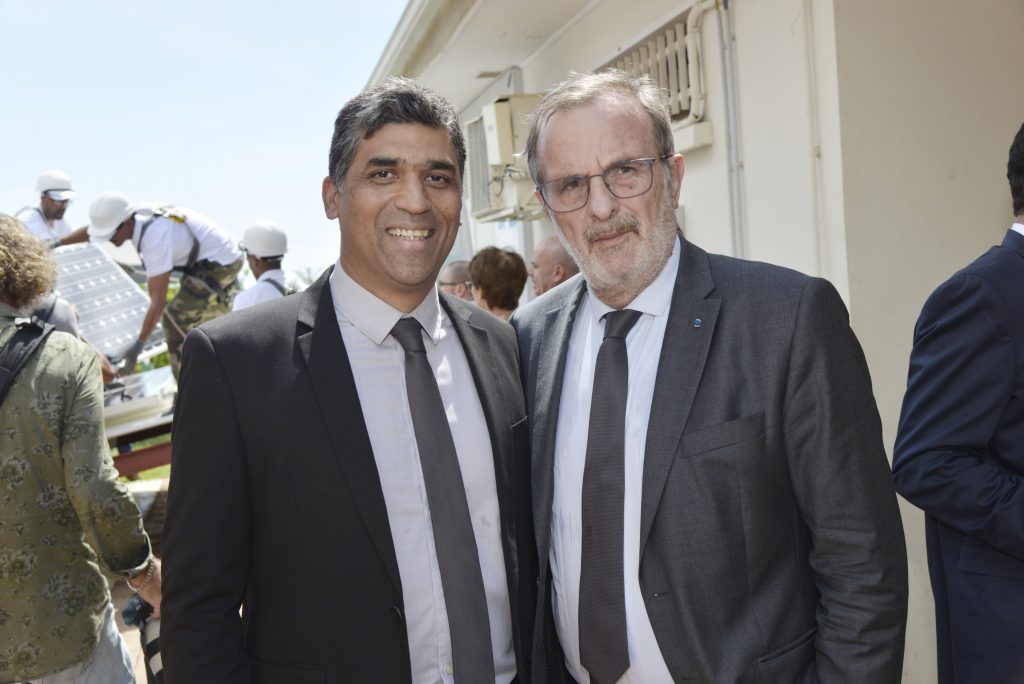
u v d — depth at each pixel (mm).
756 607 1467
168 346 5957
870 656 1415
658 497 1479
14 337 2006
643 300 1625
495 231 6871
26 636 1949
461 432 1605
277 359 1473
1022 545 1573
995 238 2963
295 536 1418
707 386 1500
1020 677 1639
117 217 5633
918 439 1724
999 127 2945
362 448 1454
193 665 1334
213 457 1396
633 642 1529
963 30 2871
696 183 3555
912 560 2891
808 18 2805
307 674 1406
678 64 3588
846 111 2721
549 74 5172
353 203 1532
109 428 4691
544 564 1661
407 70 6086
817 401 1444
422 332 1612
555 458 1684
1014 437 1677
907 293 2822
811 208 2848
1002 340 1647
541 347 1818
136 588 2150
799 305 1475
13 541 1937
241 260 6148
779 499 1490
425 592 1478
